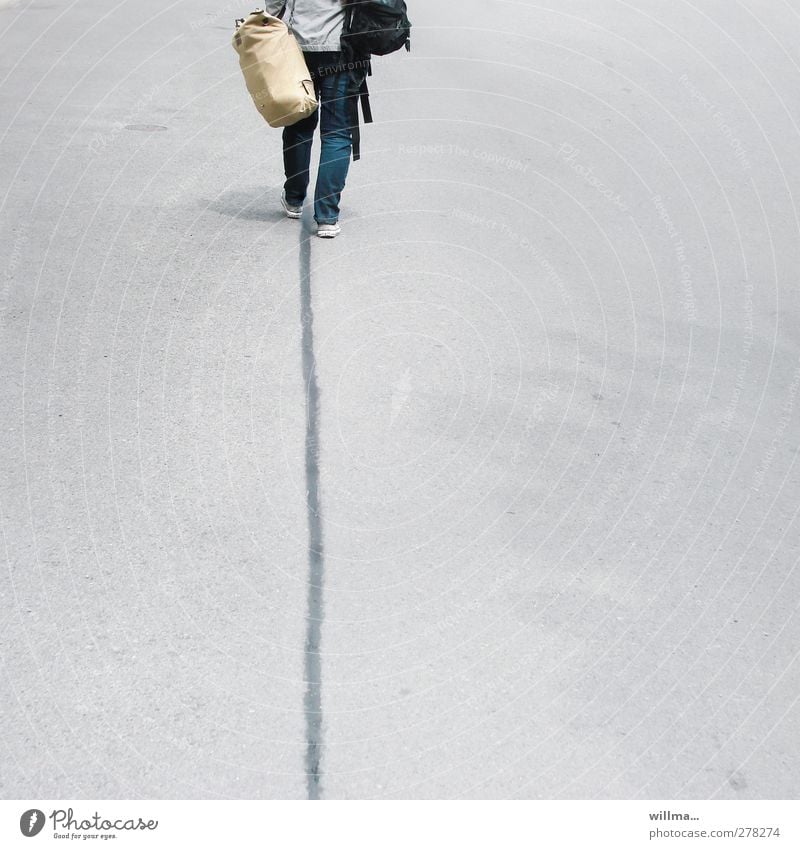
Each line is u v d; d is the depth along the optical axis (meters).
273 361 5.27
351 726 3.05
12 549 3.74
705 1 17.69
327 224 6.89
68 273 6.13
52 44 12.53
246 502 4.12
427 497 4.23
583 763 2.97
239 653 3.31
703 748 3.05
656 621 3.59
